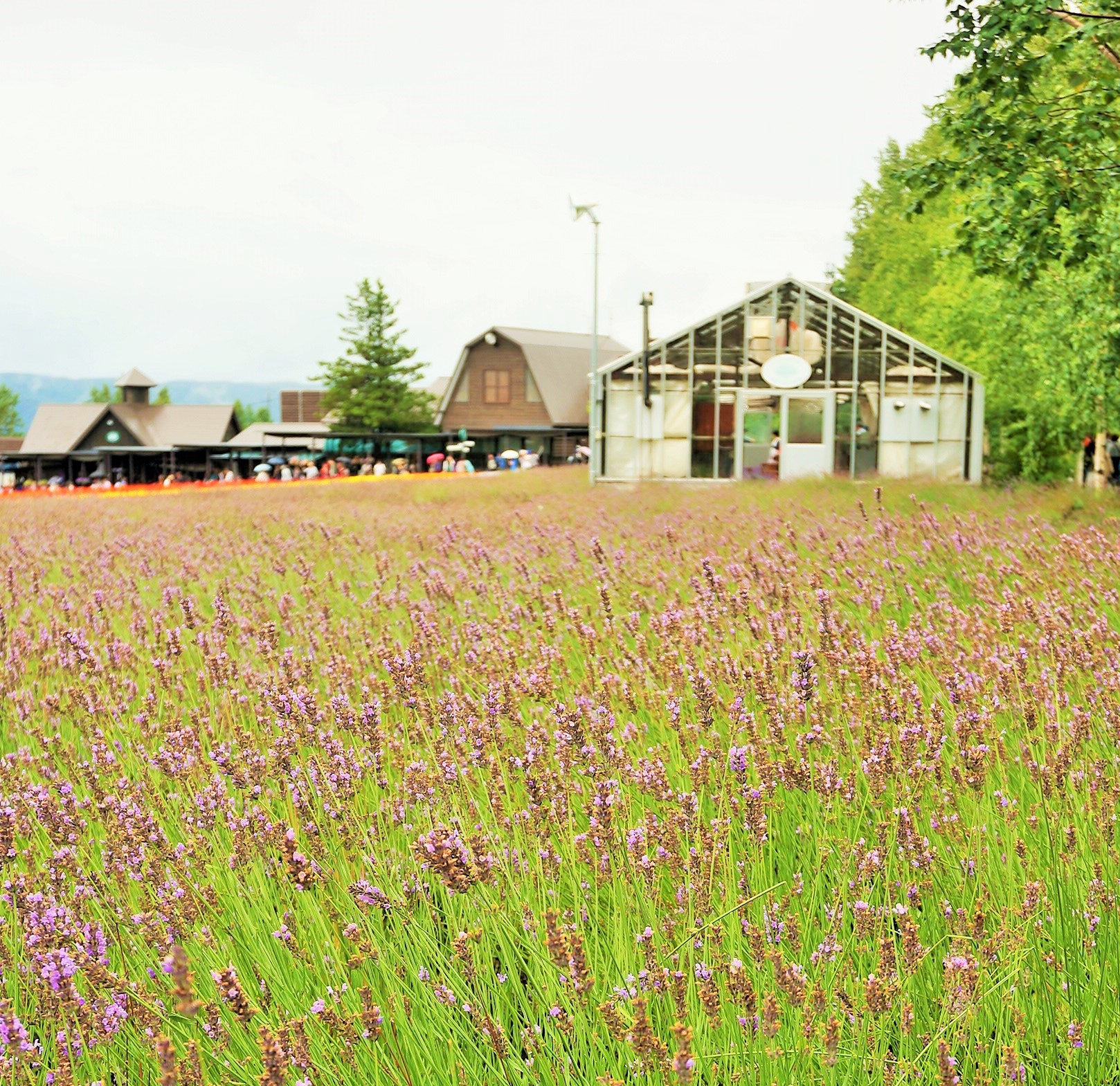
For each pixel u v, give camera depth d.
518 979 3.14
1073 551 8.40
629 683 5.39
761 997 2.82
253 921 3.43
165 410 90.56
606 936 3.25
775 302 32.47
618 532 14.30
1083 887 3.33
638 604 7.25
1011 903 3.24
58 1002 2.99
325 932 3.30
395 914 3.25
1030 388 25.36
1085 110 13.28
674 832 3.51
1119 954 2.99
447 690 5.32
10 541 17.36
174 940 3.40
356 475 62.94
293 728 4.63
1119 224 15.27
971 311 28.66
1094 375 19.42
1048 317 20.75
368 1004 2.76
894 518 12.43
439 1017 2.91
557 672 5.96
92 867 3.88
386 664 4.90
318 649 7.26
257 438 82.69
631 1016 2.77
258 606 9.05
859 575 8.20
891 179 14.77
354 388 77.62
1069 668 5.03
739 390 32.84
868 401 32.34
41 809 3.99
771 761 4.05
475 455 74.62
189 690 6.53
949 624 6.27
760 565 8.19
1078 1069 2.73
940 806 3.96
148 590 11.43
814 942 3.27
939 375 31.95
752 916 3.26
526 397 74.12
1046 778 3.84
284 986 3.13
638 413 33.09
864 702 4.65
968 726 3.94
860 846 3.58
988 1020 2.86
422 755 4.65
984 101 13.94
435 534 15.00
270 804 4.29
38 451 88.56
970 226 14.48
